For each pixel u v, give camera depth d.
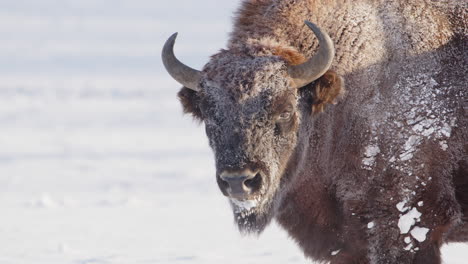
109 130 99.88
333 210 24.03
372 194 23.08
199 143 84.44
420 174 22.75
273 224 39.25
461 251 31.64
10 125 108.38
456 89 23.44
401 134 22.94
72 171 65.06
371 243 23.19
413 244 22.80
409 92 23.23
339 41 23.67
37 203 47.44
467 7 24.33
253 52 22.22
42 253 31.08
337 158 23.53
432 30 23.89
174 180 58.53
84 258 30.11
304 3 24.08
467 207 23.42
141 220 40.66
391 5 24.20
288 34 23.75
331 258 24.53
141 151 78.19
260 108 21.33
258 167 21.19
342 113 23.39
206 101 21.77
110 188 54.78
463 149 23.27
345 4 24.09
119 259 29.81
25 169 66.62
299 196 24.31
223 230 37.38
